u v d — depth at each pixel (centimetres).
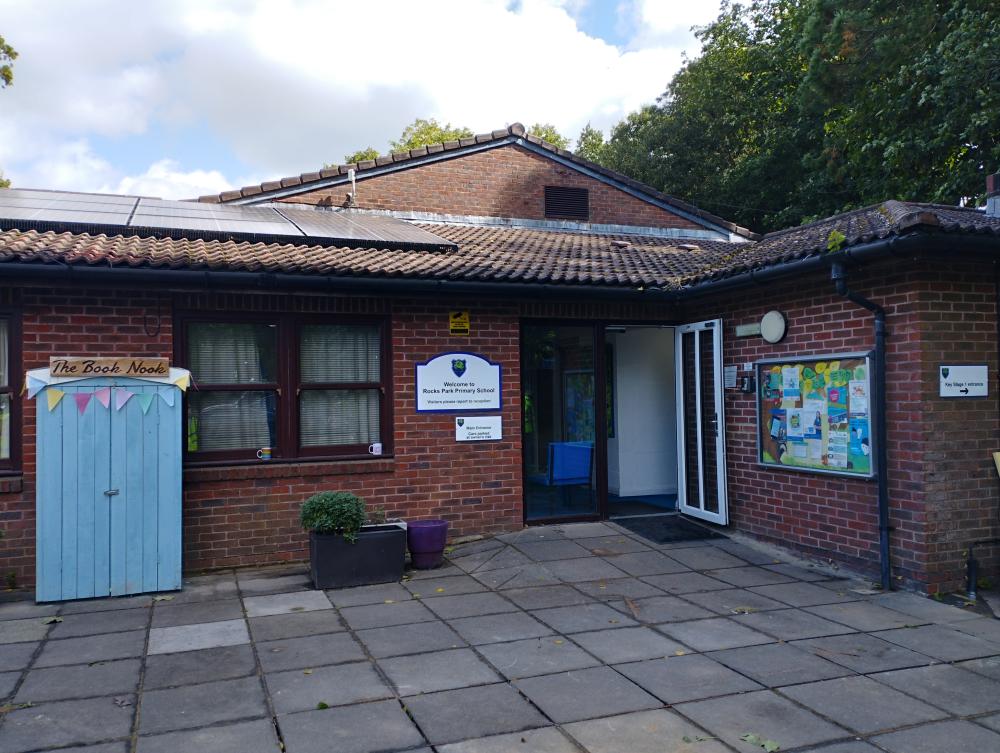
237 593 686
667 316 959
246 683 478
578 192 1284
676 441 1076
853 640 551
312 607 640
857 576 718
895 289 680
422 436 838
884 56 1457
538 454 992
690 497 955
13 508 691
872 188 1631
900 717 428
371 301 823
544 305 896
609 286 852
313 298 801
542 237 1173
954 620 595
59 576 659
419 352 840
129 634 575
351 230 977
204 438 774
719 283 824
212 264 702
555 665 505
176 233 850
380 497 821
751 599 652
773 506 825
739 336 868
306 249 863
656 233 1325
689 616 608
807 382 775
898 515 682
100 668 505
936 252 636
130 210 954
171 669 502
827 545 757
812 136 2041
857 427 715
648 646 541
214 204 1095
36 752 390
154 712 437
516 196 1251
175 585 689
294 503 791
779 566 756
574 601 649
